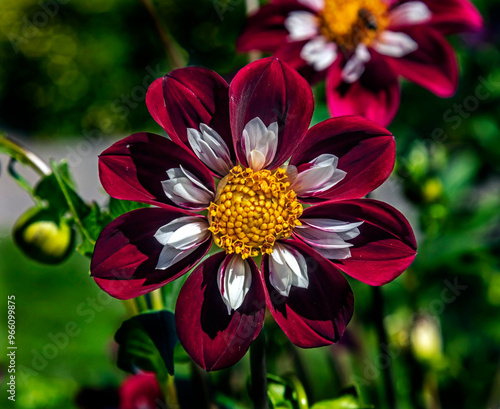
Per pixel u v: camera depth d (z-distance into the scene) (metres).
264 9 0.43
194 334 0.34
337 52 0.44
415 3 0.44
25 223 0.40
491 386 0.46
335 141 0.36
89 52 1.71
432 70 0.44
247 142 0.35
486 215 0.47
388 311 0.47
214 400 0.41
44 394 0.43
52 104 1.83
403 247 0.35
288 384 0.37
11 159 0.39
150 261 0.35
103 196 1.37
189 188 0.35
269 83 0.35
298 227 0.36
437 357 0.45
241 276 0.35
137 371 0.37
